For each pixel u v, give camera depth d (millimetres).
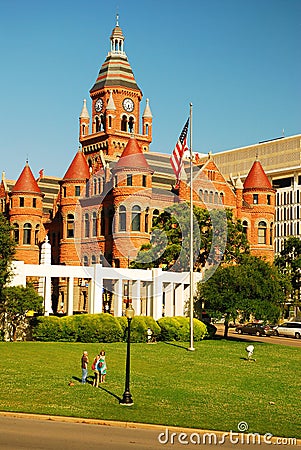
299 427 24344
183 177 83500
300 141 143375
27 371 34562
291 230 139375
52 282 82688
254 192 91625
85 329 47469
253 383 33625
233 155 157750
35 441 20531
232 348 48156
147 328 49562
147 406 26953
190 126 48312
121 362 38969
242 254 67375
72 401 27453
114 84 109625
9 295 47219
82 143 112812
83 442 20719
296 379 35281
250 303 53531
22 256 84062
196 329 52250
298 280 87062
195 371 36812
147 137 112750
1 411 25016
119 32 113000
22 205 85062
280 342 55312
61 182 85875
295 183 140000
